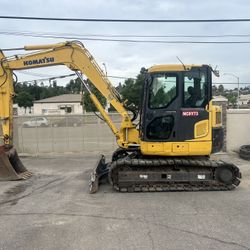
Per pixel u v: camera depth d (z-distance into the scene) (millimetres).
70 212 8148
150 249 5898
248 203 8711
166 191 10039
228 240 6246
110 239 6391
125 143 11180
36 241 6355
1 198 9617
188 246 6000
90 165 15039
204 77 10180
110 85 11523
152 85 10195
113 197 9523
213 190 10094
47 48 11758
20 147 18828
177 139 10133
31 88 86250
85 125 18797
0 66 11906
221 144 10562
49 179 12172
